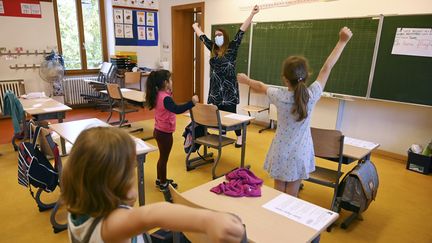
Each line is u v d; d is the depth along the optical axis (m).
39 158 2.32
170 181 3.09
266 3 4.99
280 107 1.94
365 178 2.38
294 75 1.85
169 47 7.17
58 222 2.44
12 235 2.29
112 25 6.70
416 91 3.58
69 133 2.64
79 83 6.51
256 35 5.11
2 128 5.09
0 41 5.48
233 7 5.51
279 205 1.44
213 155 4.00
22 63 5.77
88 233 0.70
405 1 3.62
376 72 3.86
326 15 4.33
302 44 4.53
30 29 5.75
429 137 3.72
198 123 3.34
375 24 3.77
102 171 0.69
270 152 2.09
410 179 3.41
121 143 0.72
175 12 6.81
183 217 0.58
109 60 7.03
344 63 4.12
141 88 7.01
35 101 3.98
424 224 2.55
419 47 3.47
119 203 0.72
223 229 0.53
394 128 3.99
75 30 6.46
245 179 1.63
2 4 5.39
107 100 5.95
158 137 2.85
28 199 2.81
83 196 0.70
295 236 1.21
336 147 2.37
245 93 5.70
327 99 4.51
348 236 2.37
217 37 3.91
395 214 2.70
